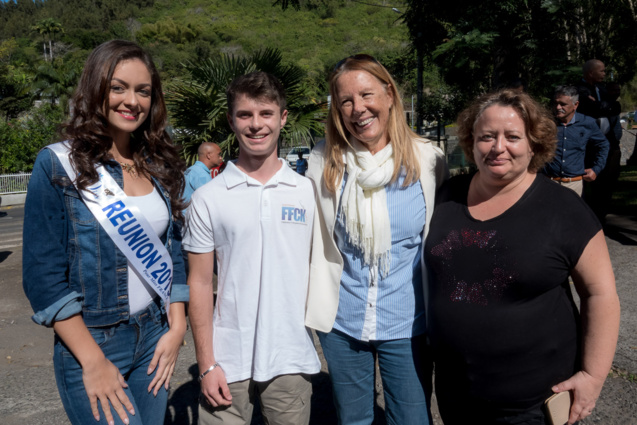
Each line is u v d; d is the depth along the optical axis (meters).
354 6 128.12
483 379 1.66
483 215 1.70
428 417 1.96
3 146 21.12
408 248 1.93
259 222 1.83
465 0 8.72
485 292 1.63
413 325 1.93
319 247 1.98
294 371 1.88
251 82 1.77
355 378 2.02
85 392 1.49
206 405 1.91
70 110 1.53
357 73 1.85
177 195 1.76
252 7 135.88
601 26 9.23
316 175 2.01
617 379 2.83
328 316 1.96
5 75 38.88
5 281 5.77
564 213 1.58
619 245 5.43
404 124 1.92
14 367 3.46
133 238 1.57
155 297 1.68
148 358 1.67
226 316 1.86
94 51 1.55
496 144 1.60
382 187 1.89
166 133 1.76
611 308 1.57
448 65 9.41
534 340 1.59
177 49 108.56
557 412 1.60
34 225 1.42
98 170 1.53
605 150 4.21
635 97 21.36
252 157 1.83
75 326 1.46
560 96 4.10
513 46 8.28
